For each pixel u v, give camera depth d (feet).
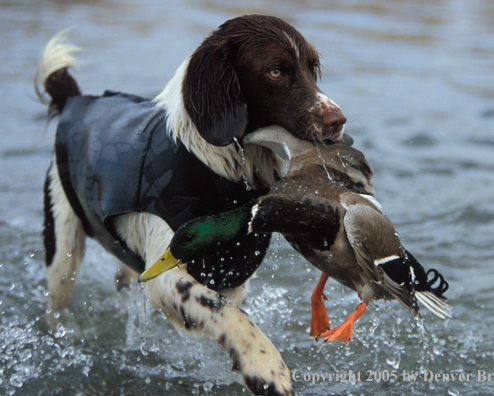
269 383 19.89
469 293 31.40
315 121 20.74
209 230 19.90
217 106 21.06
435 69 72.13
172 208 21.97
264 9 103.09
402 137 52.65
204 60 21.26
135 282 33.27
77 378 25.54
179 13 101.14
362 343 28.43
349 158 20.81
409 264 20.75
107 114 25.81
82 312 30.73
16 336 28.37
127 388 25.03
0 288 32.68
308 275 34.24
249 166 22.72
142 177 22.48
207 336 21.03
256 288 32.86
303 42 21.90
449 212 40.16
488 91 64.54
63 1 110.11
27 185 45.19
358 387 25.26
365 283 20.30
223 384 25.26
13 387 24.73
